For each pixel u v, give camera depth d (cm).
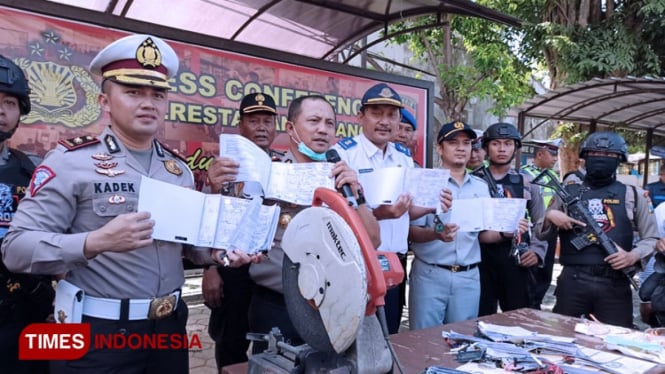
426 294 277
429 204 215
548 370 150
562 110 613
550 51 794
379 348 115
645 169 734
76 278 154
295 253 119
